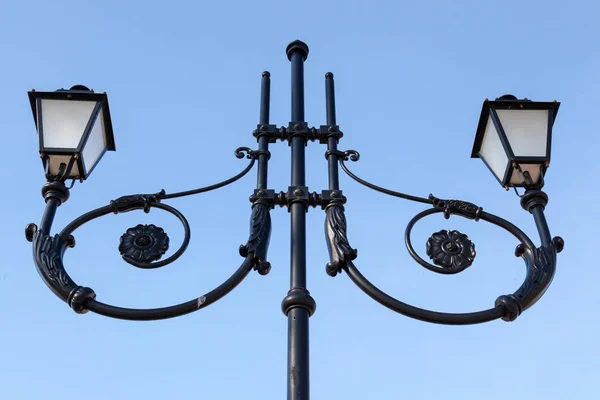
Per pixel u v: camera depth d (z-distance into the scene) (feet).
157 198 16.16
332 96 18.54
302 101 18.39
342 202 16.02
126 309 14.19
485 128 17.93
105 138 17.90
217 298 14.42
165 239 15.28
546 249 15.60
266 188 16.43
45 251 14.93
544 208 16.57
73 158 16.42
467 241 15.38
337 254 15.08
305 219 15.84
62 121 16.81
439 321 14.32
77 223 15.60
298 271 14.85
